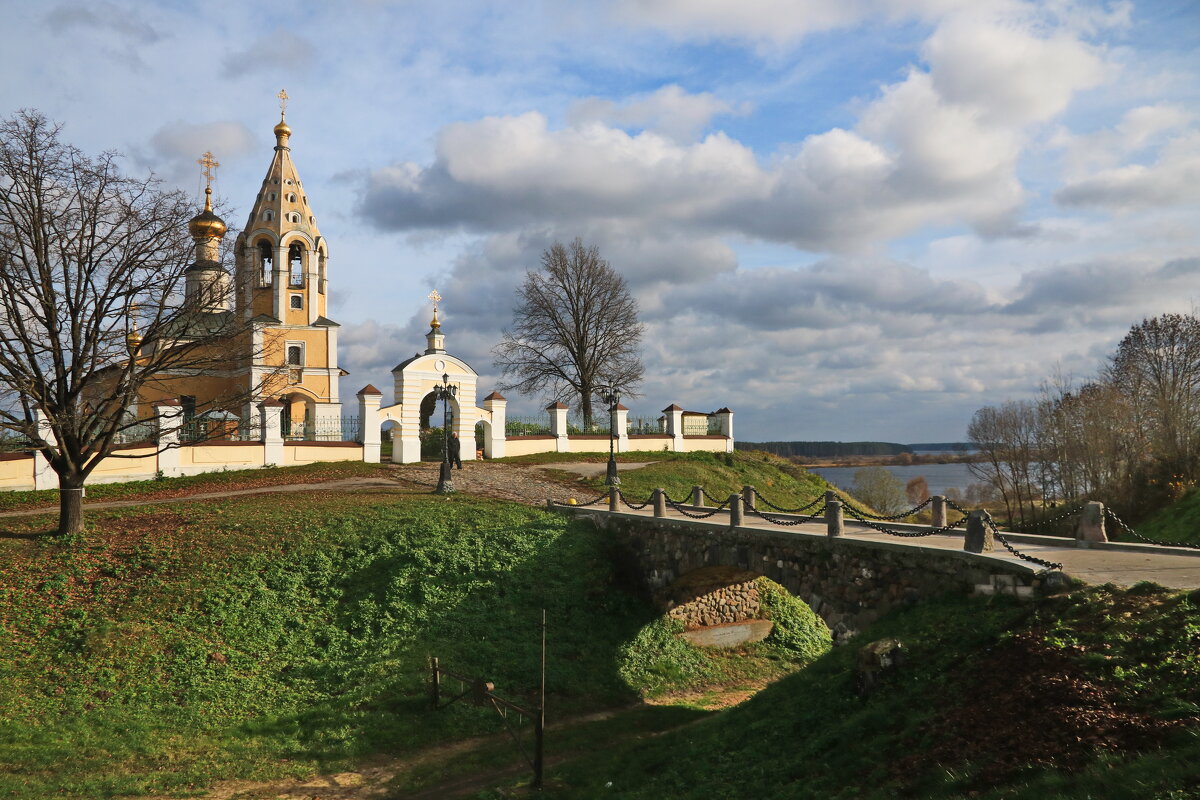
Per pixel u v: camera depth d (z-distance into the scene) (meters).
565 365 53.88
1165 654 9.33
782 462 50.50
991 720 9.67
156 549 22.12
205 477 33.19
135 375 23.78
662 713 19.20
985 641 11.56
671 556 22.56
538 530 25.28
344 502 27.61
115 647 17.77
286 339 48.72
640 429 48.47
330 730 16.33
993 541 13.88
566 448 44.41
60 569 20.66
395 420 39.66
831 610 16.67
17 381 21.25
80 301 22.34
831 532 17.00
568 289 53.28
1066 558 13.87
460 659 19.28
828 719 12.16
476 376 41.75
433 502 28.09
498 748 16.52
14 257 21.67
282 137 50.56
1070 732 8.70
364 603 20.88
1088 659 9.79
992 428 53.81
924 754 9.77
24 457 29.41
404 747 16.19
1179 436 43.19
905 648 12.34
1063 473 49.03
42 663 17.08
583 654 20.92
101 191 22.72
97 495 29.73
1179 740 7.84
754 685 22.38
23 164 21.66
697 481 38.94
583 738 17.28
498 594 22.11
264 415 35.84
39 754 14.16
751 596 25.48
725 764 12.51
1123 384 48.53
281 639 19.36
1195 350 45.03
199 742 15.50
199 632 18.89
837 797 9.84
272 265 49.88
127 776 13.98
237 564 21.72
